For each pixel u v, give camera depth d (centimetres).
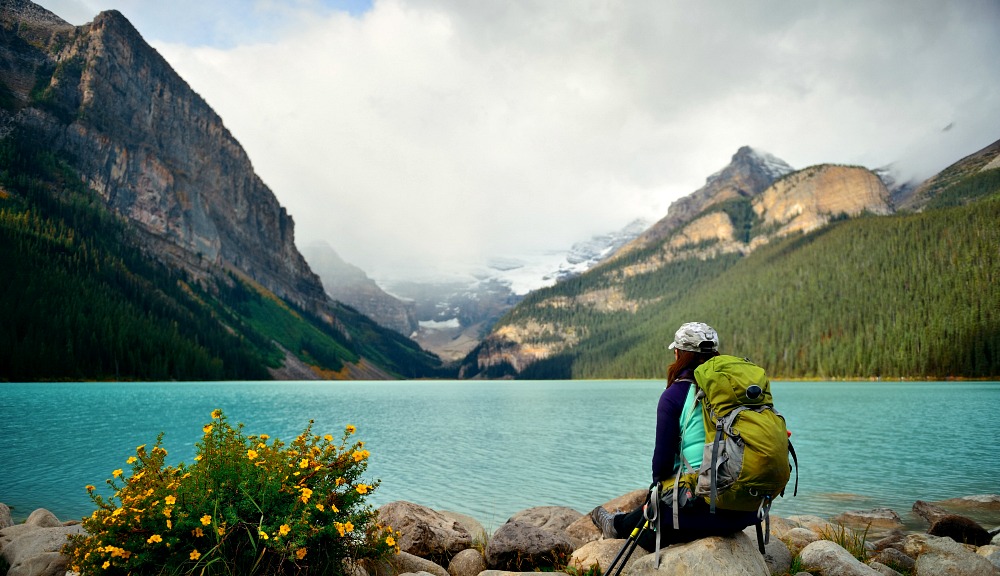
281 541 521
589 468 2555
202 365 15525
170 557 528
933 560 836
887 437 3597
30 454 2745
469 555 840
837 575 734
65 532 841
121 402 6575
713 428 450
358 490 609
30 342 11644
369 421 5022
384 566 702
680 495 475
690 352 496
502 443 3484
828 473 2391
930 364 13775
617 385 19738
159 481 580
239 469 582
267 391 11206
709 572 470
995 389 9781
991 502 1741
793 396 8419
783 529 1103
